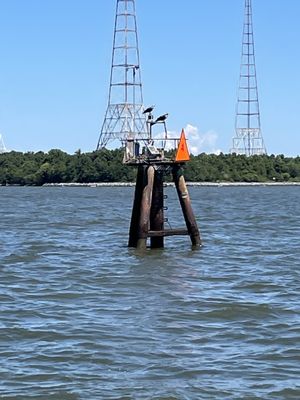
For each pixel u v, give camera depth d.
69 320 24.16
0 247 45.47
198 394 17.39
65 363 19.55
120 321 23.95
